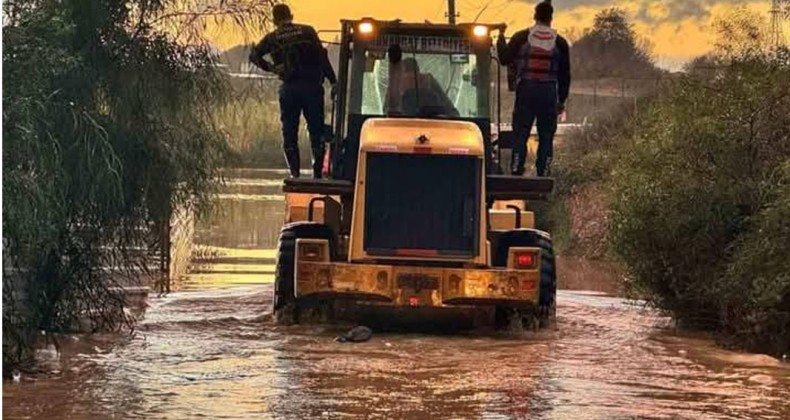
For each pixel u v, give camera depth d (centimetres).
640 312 1908
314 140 1734
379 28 1719
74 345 1431
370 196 1595
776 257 1513
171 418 1051
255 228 3688
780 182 1592
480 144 1606
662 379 1305
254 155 1691
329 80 1741
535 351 1483
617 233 1809
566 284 2525
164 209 1481
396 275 1573
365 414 1082
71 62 1266
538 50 1694
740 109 1714
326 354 1425
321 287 1575
